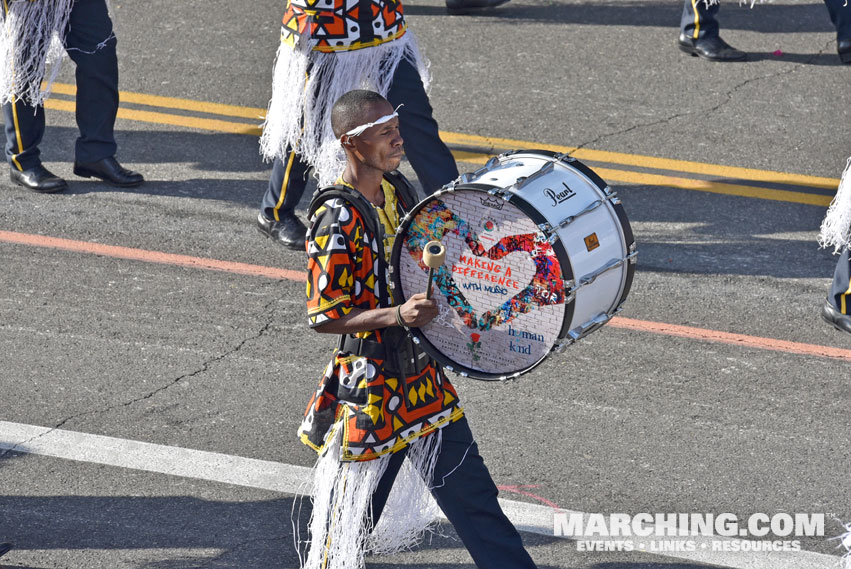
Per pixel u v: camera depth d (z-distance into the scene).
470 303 13.60
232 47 37.38
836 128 32.19
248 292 24.53
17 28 26.95
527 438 19.77
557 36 38.09
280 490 18.39
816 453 19.39
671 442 19.69
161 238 26.66
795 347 22.66
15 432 19.81
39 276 24.92
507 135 31.91
